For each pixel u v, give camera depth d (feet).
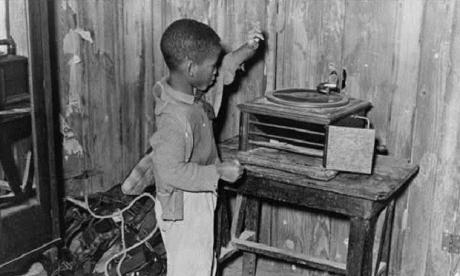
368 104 7.39
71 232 9.19
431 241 8.04
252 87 8.84
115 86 10.12
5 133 8.24
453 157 7.65
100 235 8.73
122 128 10.26
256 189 7.20
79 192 10.43
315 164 6.93
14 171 8.38
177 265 7.09
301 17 8.27
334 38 8.10
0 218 7.98
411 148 7.90
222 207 7.89
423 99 7.68
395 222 8.26
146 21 9.64
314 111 6.75
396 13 7.64
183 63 6.73
